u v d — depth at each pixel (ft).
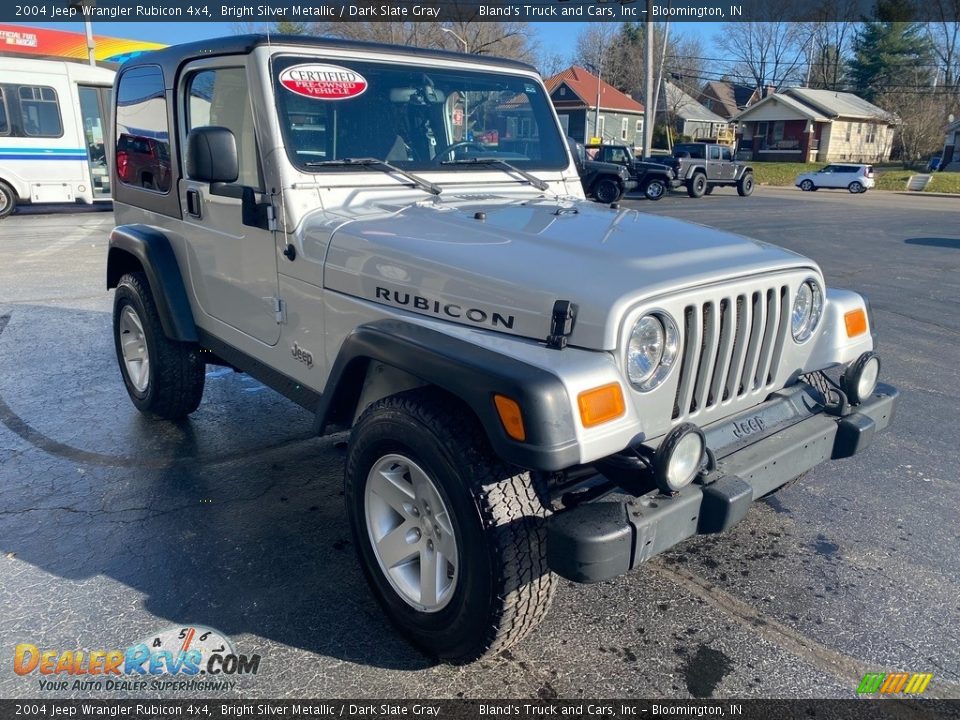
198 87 11.27
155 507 11.79
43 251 36.45
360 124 10.48
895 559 10.65
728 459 8.09
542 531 7.48
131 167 14.05
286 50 9.93
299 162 9.82
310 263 9.61
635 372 7.29
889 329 23.57
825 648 8.79
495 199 10.77
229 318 11.80
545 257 7.91
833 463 13.75
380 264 8.69
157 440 14.39
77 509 11.68
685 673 8.36
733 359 8.43
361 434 8.48
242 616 9.16
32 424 15.10
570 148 13.01
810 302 9.32
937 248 43.09
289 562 10.30
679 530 7.43
